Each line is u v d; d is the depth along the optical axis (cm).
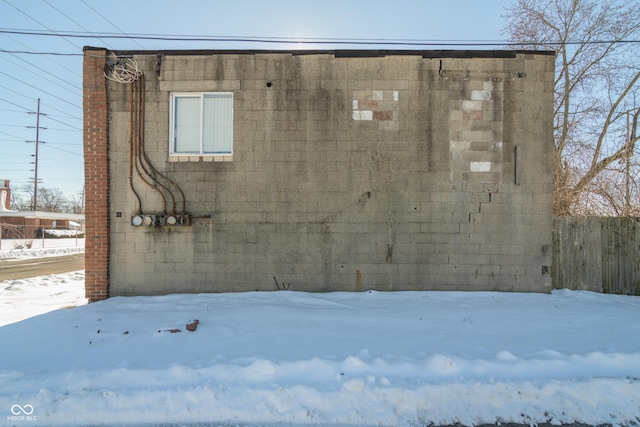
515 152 772
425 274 764
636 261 815
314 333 536
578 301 723
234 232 773
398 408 367
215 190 777
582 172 1159
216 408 365
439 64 776
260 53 783
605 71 1205
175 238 774
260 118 780
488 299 720
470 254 765
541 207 768
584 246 826
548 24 1299
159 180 779
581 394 386
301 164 774
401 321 591
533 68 778
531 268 764
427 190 768
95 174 775
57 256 2295
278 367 414
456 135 774
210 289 771
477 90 776
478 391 384
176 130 796
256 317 609
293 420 354
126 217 775
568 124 1238
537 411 369
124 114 782
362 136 773
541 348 481
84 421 357
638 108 1130
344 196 770
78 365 439
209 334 533
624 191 977
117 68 782
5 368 432
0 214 4247
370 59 778
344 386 385
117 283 771
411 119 774
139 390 383
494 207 769
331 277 765
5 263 1830
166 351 475
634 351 463
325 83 778
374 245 766
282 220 771
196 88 785
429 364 422
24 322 609
